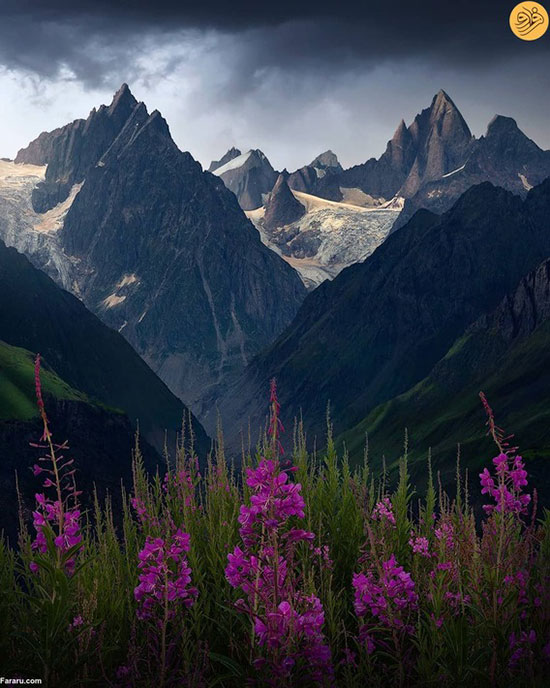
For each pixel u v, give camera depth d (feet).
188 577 18.58
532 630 17.87
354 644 19.54
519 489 19.80
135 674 17.21
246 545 17.16
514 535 20.15
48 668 16.37
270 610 16.17
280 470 16.66
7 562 20.22
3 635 17.37
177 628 18.43
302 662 16.07
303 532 16.71
